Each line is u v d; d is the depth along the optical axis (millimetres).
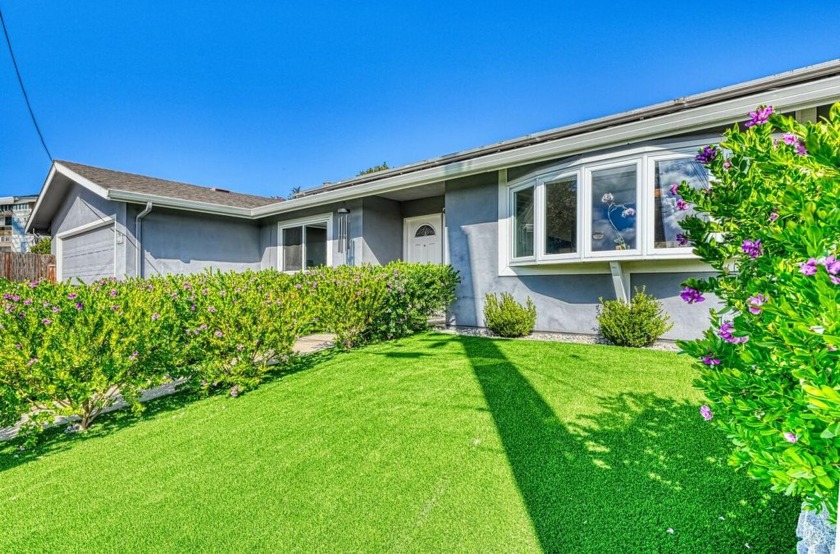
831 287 1161
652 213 5566
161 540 2092
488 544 1938
